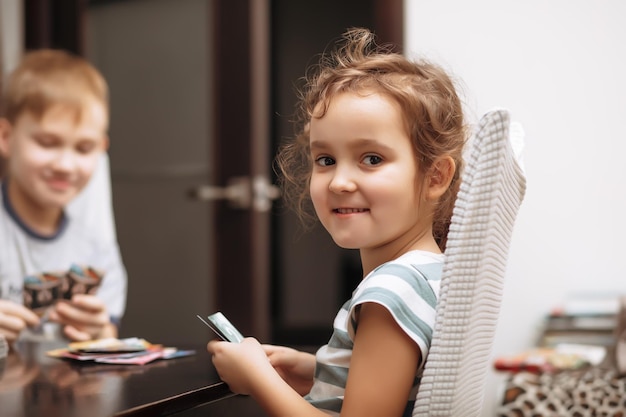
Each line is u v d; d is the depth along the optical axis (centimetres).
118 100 287
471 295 80
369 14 355
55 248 186
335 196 92
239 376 90
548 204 253
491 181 80
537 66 253
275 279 359
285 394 88
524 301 253
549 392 165
